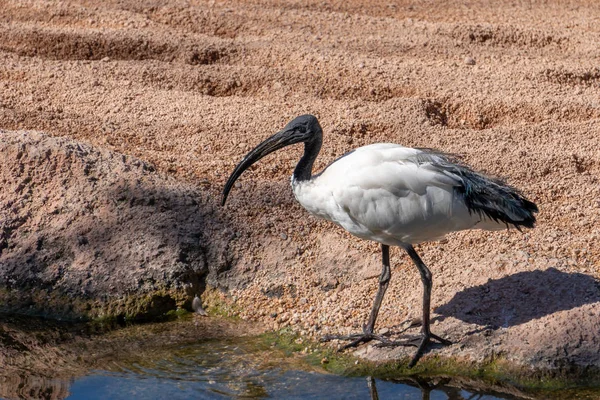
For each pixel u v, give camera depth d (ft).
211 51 62.03
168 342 36.76
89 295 38.88
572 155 48.39
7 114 50.29
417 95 56.44
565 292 35.73
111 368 34.91
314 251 40.32
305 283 38.81
